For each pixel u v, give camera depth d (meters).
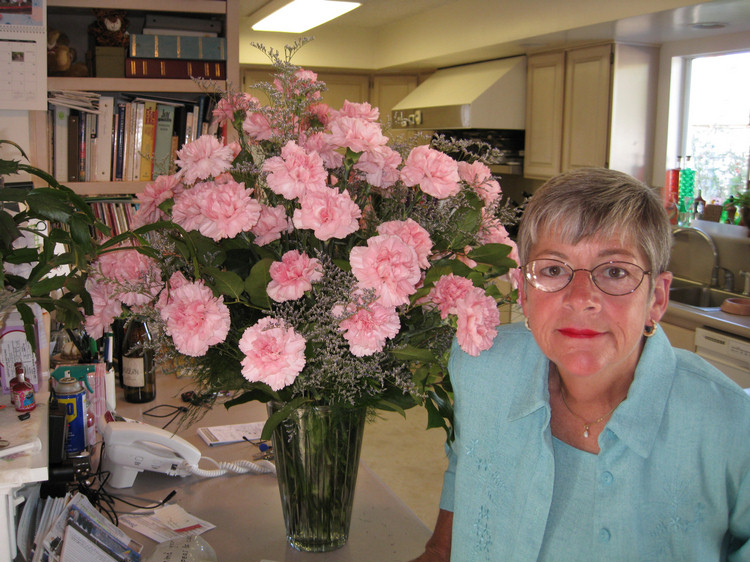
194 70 3.12
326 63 5.70
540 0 3.86
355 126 1.12
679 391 1.01
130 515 1.59
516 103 4.73
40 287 1.28
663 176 4.15
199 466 1.83
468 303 1.07
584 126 4.20
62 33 3.06
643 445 0.98
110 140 3.08
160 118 3.13
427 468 3.58
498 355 1.19
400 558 1.41
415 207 1.23
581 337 0.97
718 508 0.98
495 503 1.14
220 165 1.11
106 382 2.09
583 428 1.08
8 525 1.24
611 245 0.97
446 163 1.14
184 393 2.27
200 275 1.14
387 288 1.02
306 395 1.21
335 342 1.08
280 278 1.05
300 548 1.41
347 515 1.39
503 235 1.29
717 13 3.20
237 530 1.53
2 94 2.68
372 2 4.66
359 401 1.19
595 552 1.02
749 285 3.68
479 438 1.17
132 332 2.23
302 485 1.33
